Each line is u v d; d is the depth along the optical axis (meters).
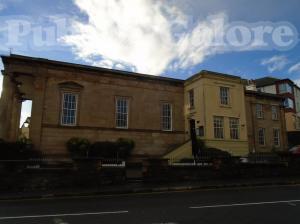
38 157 20.91
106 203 10.09
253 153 28.81
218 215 7.83
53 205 9.80
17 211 8.76
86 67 24.78
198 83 27.77
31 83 23.58
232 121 28.27
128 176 16.91
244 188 14.12
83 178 14.28
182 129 28.69
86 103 24.42
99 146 23.14
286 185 15.37
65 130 23.16
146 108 27.12
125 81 26.55
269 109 35.66
